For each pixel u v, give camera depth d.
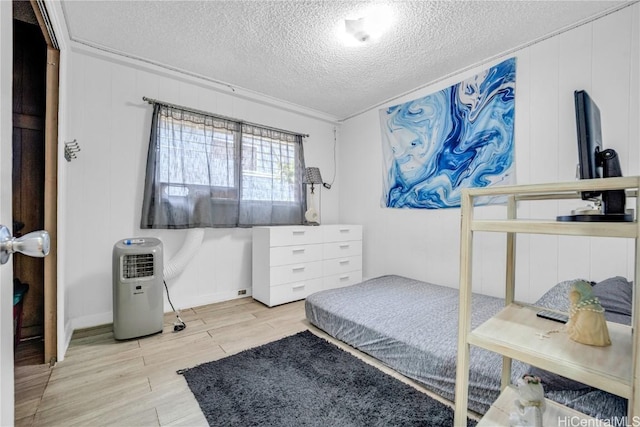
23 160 1.91
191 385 1.46
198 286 2.75
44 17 1.52
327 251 3.12
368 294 2.38
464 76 2.54
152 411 1.28
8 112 0.53
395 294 2.37
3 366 0.50
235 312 2.57
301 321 2.37
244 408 1.29
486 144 2.38
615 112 1.80
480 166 2.41
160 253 2.13
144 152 2.47
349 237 3.31
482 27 1.95
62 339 1.75
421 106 2.88
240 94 2.94
